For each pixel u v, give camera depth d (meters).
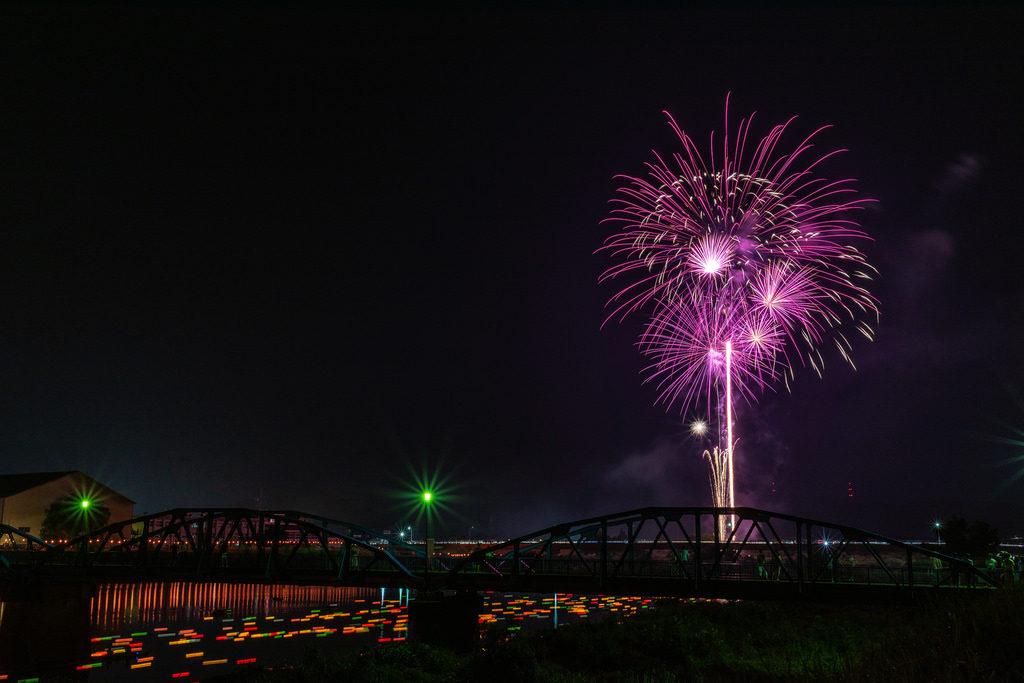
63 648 66.94
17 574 67.44
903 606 37.16
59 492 123.06
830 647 30.38
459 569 48.81
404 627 82.50
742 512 42.25
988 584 37.59
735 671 29.33
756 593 40.19
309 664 37.38
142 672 61.19
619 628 37.84
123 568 64.00
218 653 68.06
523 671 24.97
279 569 55.09
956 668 12.95
